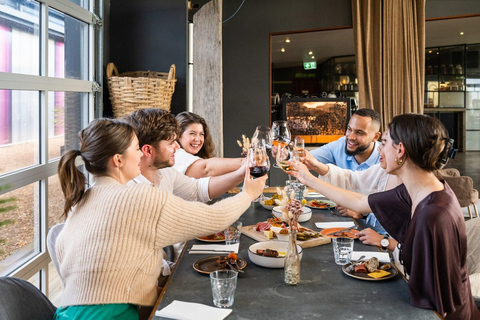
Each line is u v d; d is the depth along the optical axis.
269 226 2.41
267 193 3.65
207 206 1.65
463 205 4.99
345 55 11.17
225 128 6.69
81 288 1.46
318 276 1.77
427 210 1.54
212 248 2.11
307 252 2.10
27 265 2.37
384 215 1.96
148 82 3.43
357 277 1.72
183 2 3.89
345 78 11.25
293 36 8.55
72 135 3.07
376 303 1.52
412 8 5.94
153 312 1.47
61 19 2.88
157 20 3.92
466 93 10.65
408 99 5.98
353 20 6.08
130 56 3.95
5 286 1.45
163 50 3.93
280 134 2.83
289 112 6.73
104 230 1.46
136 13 3.93
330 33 8.34
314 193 3.57
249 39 6.54
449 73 10.64
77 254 1.47
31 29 2.50
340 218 2.75
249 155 1.93
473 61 10.48
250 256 1.92
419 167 1.68
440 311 1.46
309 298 1.55
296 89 13.45
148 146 2.03
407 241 1.61
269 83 6.57
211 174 2.94
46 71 2.64
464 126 10.91
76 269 1.47
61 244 1.53
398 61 6.00
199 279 1.74
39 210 2.59
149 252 1.52
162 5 3.91
